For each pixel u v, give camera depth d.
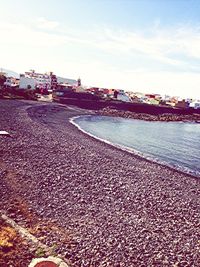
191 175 32.84
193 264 12.92
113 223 15.72
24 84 134.62
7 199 16.19
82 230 14.20
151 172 29.97
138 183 24.52
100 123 82.38
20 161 24.44
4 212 14.41
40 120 57.25
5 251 10.73
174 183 27.09
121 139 57.00
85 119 85.44
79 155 31.53
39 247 11.59
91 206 17.61
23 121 49.38
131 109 140.25
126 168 29.53
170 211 19.22
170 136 76.69
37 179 20.69
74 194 19.14
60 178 21.95
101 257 12.10
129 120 111.50
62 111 92.31
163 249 13.81
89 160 29.98
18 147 29.17
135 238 14.41
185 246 14.54
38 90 137.12
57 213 15.67
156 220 17.30
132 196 20.84
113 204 18.62
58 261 10.67
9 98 91.69
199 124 138.50
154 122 118.31
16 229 12.73
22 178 20.27
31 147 30.48
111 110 127.50
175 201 21.53
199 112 167.25
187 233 16.19
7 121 44.97
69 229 14.05
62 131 48.97
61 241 12.70
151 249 13.59
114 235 14.30
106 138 54.19
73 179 22.31
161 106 155.25
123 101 148.38
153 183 25.50
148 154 44.12
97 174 24.98
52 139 38.06
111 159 32.72
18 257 10.60
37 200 16.98
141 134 71.50
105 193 20.45
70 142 39.00
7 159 24.28
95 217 16.09
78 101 127.50
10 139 32.12
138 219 16.94
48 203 16.84
